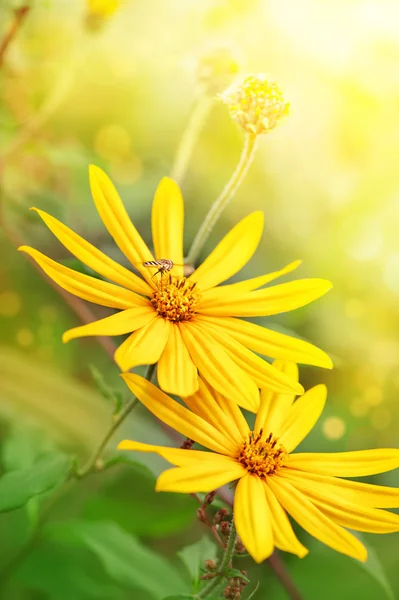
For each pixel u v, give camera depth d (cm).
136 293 43
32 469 43
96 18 54
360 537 46
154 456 52
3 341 60
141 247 44
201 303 43
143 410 57
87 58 62
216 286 46
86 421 55
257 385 41
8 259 59
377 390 59
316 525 40
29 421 54
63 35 59
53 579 54
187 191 63
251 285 44
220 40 53
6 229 53
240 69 51
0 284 60
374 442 60
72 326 61
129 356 39
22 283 60
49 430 54
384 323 61
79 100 63
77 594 54
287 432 43
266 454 41
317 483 41
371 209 63
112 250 60
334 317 60
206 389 42
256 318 58
